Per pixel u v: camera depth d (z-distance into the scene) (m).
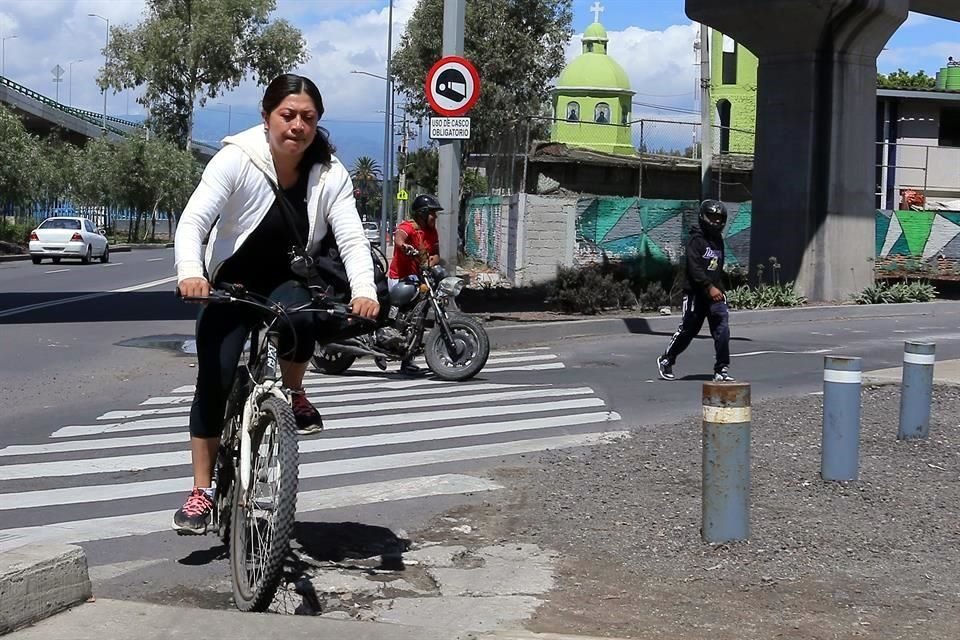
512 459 8.47
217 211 4.80
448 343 12.69
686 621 4.96
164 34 67.94
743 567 5.75
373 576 5.56
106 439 9.32
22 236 53.50
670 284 24.70
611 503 7.01
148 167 70.50
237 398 5.05
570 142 53.50
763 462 8.05
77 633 4.27
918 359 8.67
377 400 11.38
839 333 18.38
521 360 14.57
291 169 4.93
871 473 7.74
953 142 44.28
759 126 24.09
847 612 5.12
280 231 4.94
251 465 4.80
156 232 92.94
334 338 5.07
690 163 36.72
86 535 6.39
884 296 23.22
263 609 4.61
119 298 24.05
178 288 4.58
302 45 69.75
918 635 4.83
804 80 23.28
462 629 4.70
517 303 22.05
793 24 22.88
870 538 6.29
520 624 4.89
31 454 8.70
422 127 47.50
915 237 34.28
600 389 12.09
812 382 12.62
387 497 7.29
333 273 5.07
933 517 6.74
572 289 20.55
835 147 23.31
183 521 5.05
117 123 90.25
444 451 8.80
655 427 9.64
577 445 8.96
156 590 5.37
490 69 43.31
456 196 15.81
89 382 12.50
